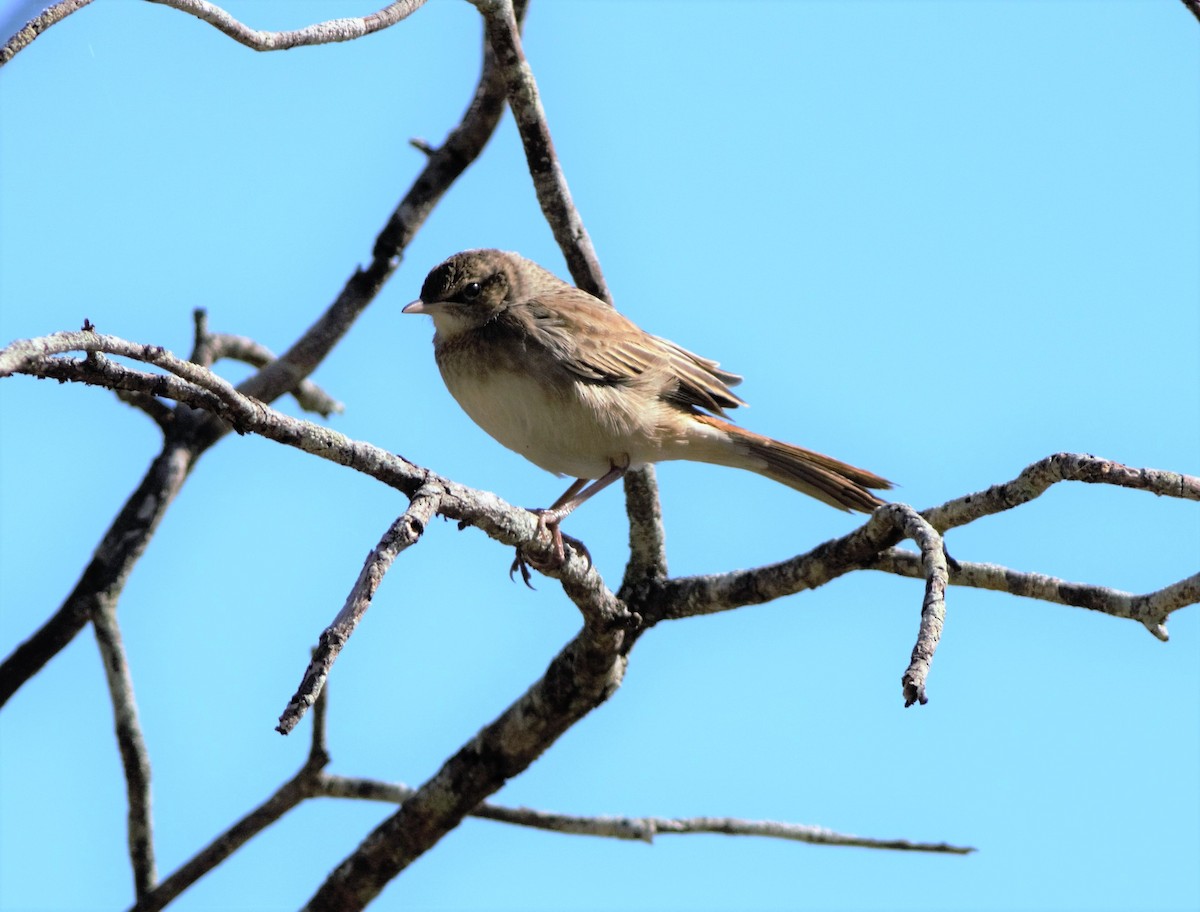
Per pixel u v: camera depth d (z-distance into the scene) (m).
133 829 11.98
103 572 12.16
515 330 11.98
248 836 11.38
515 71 11.77
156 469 12.53
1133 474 8.64
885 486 12.48
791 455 12.45
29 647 12.01
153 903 11.27
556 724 11.02
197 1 8.18
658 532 11.37
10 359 6.58
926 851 11.53
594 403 11.88
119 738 11.98
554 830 11.84
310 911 11.40
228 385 7.56
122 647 12.08
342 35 9.13
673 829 11.75
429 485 8.26
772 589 10.74
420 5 9.76
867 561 10.04
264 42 8.59
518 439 12.30
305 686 6.78
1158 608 9.31
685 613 11.17
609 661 10.77
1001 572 9.82
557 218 12.36
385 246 13.33
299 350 13.09
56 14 7.28
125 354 7.10
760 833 11.73
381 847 11.30
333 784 11.68
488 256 12.30
